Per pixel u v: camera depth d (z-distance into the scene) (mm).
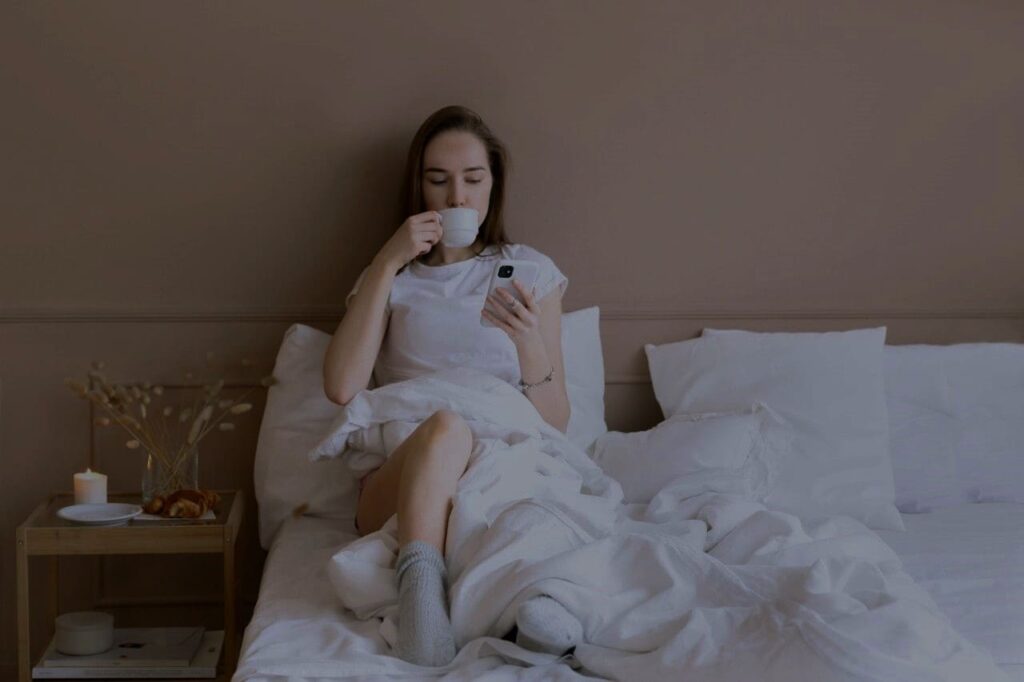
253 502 2793
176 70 2707
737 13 2869
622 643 1743
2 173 2674
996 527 2561
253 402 2785
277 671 1684
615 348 2916
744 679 1608
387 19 2756
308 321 2795
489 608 1788
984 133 2992
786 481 2619
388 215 2791
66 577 2760
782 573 1797
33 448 2725
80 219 2711
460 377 2406
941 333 3035
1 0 2643
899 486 2744
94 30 2674
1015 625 1949
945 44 2949
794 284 2961
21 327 2705
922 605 1779
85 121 2691
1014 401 2854
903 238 2992
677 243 2908
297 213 2771
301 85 2744
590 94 2840
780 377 2768
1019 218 3031
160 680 2383
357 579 1884
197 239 2750
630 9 2832
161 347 2754
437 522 1948
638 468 2615
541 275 2607
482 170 2611
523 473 2154
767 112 2902
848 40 2912
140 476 2758
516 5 2793
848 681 1558
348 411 2357
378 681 1669
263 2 2717
